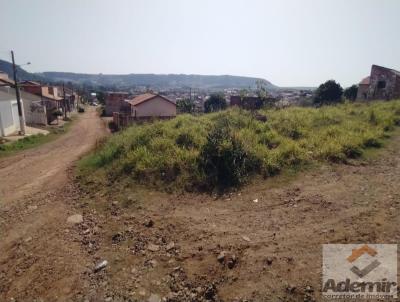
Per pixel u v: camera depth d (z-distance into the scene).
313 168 6.63
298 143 8.05
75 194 6.97
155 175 6.84
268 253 3.68
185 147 8.06
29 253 4.52
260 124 9.86
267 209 5.02
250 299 2.98
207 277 3.45
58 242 4.77
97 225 5.22
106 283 3.60
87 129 27.58
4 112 19.70
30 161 12.26
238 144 7.09
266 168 6.58
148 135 9.31
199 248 4.07
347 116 11.59
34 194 7.41
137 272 3.75
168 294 3.29
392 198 4.75
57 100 39.31
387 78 23.58
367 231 3.84
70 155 13.50
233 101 31.47
